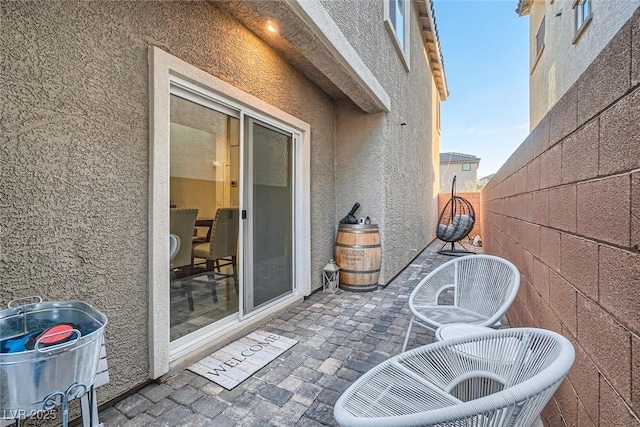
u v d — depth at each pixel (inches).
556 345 43.8
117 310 73.7
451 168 920.3
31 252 59.0
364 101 167.3
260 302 127.6
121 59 73.9
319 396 78.3
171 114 93.4
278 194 139.8
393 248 206.8
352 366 93.0
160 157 81.5
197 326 105.5
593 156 45.5
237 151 115.3
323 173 179.3
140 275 79.0
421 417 31.7
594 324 44.3
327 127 184.2
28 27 58.1
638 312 33.3
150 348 80.9
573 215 53.2
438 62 398.9
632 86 35.1
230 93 105.5
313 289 167.9
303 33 107.0
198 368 90.9
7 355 35.5
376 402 47.2
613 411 38.4
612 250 39.5
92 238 68.6
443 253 323.0
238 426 67.6
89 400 48.0
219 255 116.6
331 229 189.0
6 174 55.8
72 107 64.7
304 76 156.3
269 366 92.7
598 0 154.8
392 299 160.4
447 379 55.5
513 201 116.8
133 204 77.0
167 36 84.4
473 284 97.8
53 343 39.1
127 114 75.3
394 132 208.4
